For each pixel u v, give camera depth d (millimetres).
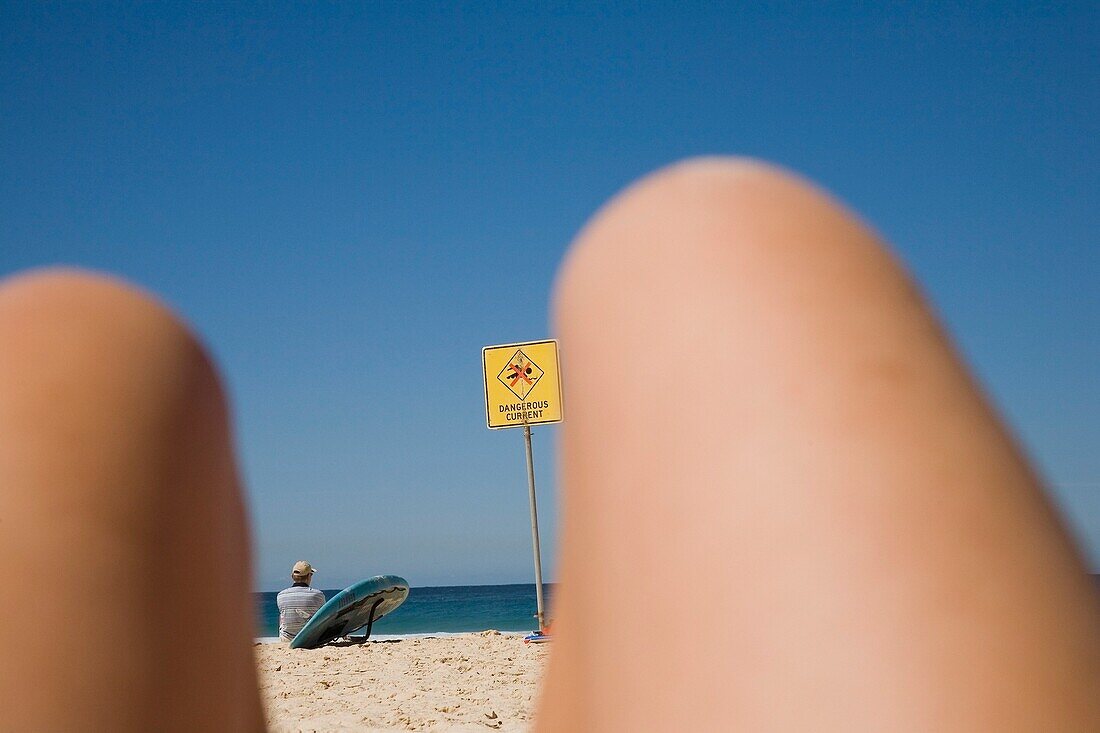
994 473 342
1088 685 294
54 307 506
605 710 355
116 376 489
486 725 6254
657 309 410
